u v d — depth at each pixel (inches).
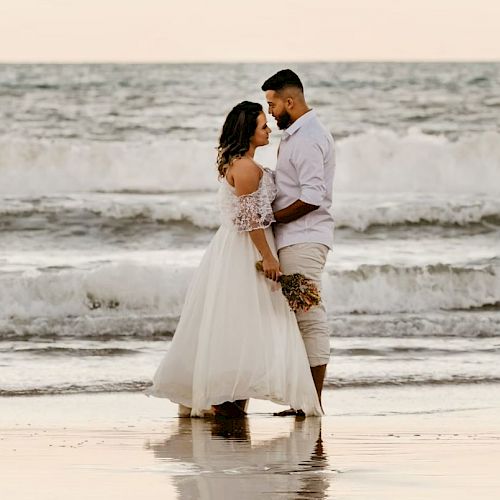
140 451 384.5
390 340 733.9
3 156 1397.6
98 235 1128.8
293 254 473.7
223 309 467.5
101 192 1350.9
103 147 1411.2
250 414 493.0
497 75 1943.9
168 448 391.5
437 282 893.2
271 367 462.9
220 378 463.5
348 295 882.8
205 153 1422.2
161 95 1868.8
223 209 473.1
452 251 1072.2
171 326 765.9
